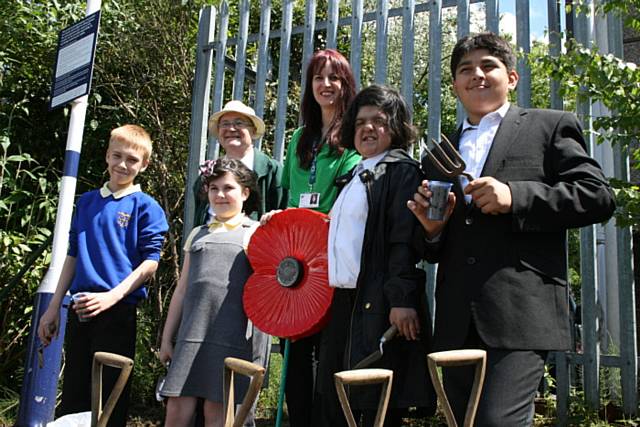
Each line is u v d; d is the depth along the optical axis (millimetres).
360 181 2553
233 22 6645
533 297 1981
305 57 4281
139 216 3242
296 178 3145
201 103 4715
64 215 3889
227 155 3463
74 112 4031
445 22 8922
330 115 3145
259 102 4469
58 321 3262
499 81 2264
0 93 5367
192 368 2617
